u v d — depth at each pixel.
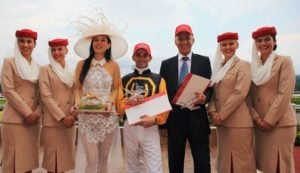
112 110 3.79
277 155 3.85
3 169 4.19
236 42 4.03
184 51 4.20
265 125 3.81
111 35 3.83
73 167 4.31
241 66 3.91
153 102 3.77
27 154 4.18
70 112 4.14
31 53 4.22
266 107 3.86
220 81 4.02
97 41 3.80
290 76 3.76
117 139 3.91
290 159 3.86
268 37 3.85
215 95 4.09
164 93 3.82
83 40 3.92
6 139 4.15
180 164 4.23
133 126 3.87
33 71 4.20
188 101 3.92
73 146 4.34
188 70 4.20
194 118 4.10
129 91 3.88
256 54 3.98
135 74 4.01
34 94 4.21
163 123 3.90
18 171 4.09
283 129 3.83
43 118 4.21
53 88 4.13
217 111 4.05
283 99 3.73
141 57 3.94
